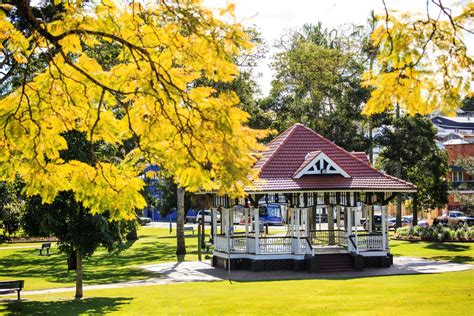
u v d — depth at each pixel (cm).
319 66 5806
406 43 1248
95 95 1307
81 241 2502
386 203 3728
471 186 7188
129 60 1273
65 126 1345
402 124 5778
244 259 3662
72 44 1262
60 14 1241
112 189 1419
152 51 1227
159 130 1238
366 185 3606
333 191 3538
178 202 4994
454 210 7644
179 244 4972
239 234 4075
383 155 5922
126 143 4316
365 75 1298
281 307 2155
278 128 5891
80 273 2664
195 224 9331
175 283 3161
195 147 1186
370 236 3662
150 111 1233
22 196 2583
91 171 1401
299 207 3566
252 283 3020
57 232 2505
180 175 1256
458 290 2394
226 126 1138
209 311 2144
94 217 2484
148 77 1192
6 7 1225
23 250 5366
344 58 5856
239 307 2200
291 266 3562
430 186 6056
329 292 2522
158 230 8112
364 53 5869
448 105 1283
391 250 4747
